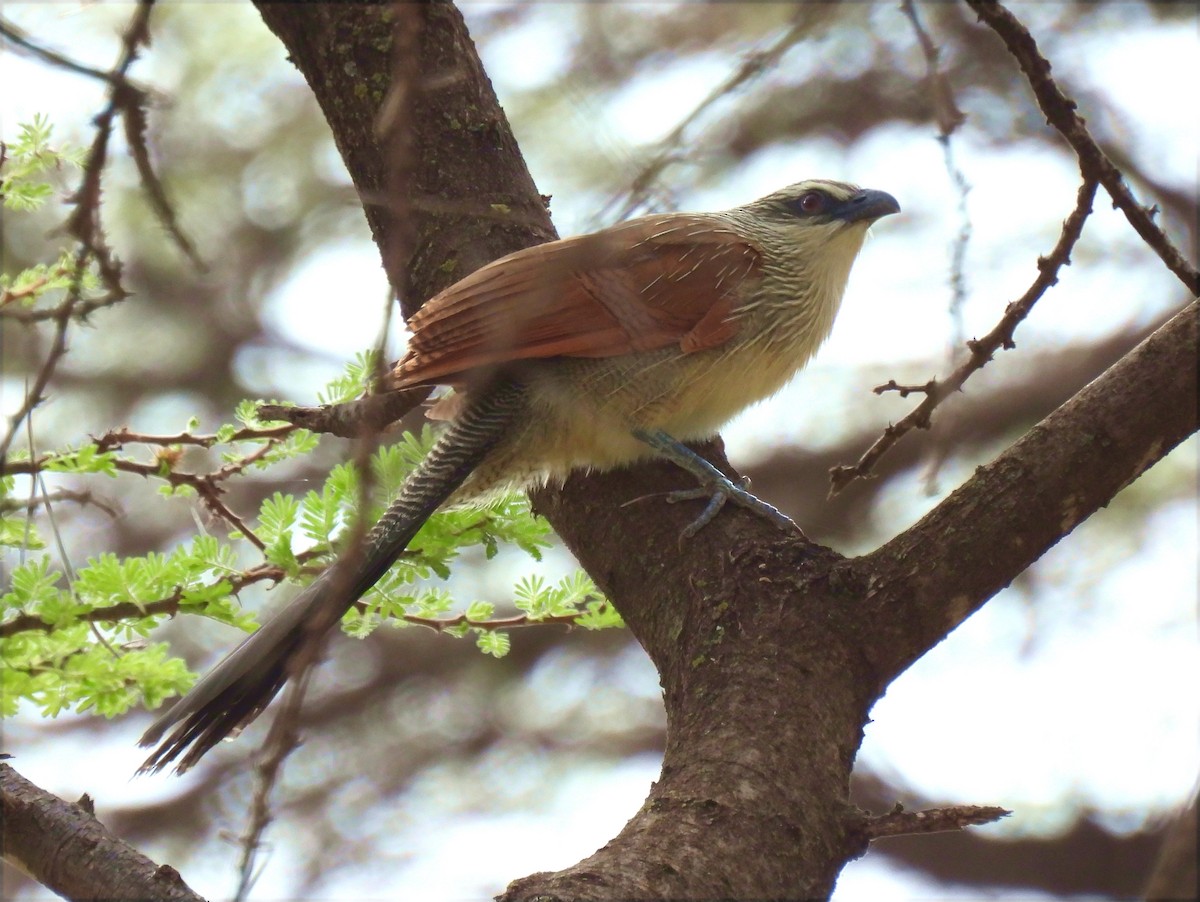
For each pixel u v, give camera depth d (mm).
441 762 17922
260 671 7387
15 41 5668
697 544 7516
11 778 6676
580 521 8398
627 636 18078
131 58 5812
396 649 18141
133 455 10812
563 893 5359
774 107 17328
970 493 6680
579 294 8922
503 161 9047
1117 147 18328
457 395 9125
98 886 6227
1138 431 6457
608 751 17953
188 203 17172
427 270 8891
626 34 17375
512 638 18094
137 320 17891
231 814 17328
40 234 15828
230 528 10125
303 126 17641
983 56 17656
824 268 10117
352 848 17500
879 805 17734
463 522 8445
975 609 6715
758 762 6047
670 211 6344
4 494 7473
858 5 16594
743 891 5574
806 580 6797
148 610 7441
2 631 7176
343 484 7781
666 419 9039
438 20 9008
